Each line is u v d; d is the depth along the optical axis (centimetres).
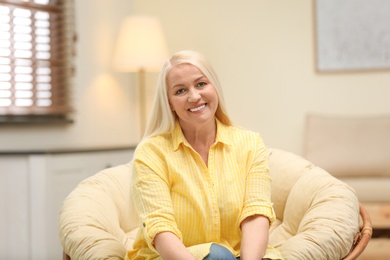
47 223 384
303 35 545
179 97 208
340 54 544
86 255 220
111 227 256
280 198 274
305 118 544
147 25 488
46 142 460
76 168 403
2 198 383
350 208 236
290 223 262
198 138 215
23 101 450
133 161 212
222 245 201
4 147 434
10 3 438
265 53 546
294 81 545
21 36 448
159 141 214
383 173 500
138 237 214
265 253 202
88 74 494
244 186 213
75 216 245
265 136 547
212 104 211
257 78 547
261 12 546
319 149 511
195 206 206
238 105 548
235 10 546
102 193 267
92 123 496
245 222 206
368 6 543
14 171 382
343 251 222
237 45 547
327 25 544
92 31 498
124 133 525
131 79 534
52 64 466
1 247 384
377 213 419
